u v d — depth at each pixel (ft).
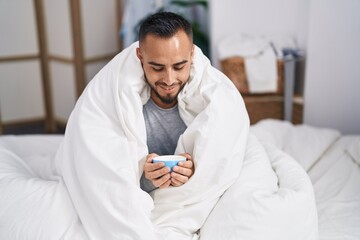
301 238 4.16
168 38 3.91
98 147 4.27
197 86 4.59
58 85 12.24
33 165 5.66
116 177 4.07
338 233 4.73
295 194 4.31
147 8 11.41
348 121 8.41
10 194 4.46
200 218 4.27
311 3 8.10
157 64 4.00
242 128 4.62
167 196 4.29
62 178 4.60
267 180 4.60
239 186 4.35
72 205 4.31
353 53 8.03
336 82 8.33
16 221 4.17
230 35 9.58
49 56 12.17
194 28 11.28
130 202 3.95
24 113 12.34
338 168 6.19
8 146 6.16
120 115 4.34
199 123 4.41
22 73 12.00
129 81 4.43
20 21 11.57
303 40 8.83
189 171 4.21
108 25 12.28
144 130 4.42
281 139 6.96
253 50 8.57
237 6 9.41
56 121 12.68
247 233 4.00
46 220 4.13
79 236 4.07
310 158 6.40
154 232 3.94
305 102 8.69
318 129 7.14
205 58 4.82
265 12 9.29
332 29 8.09
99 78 4.70
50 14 11.67
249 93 8.59
